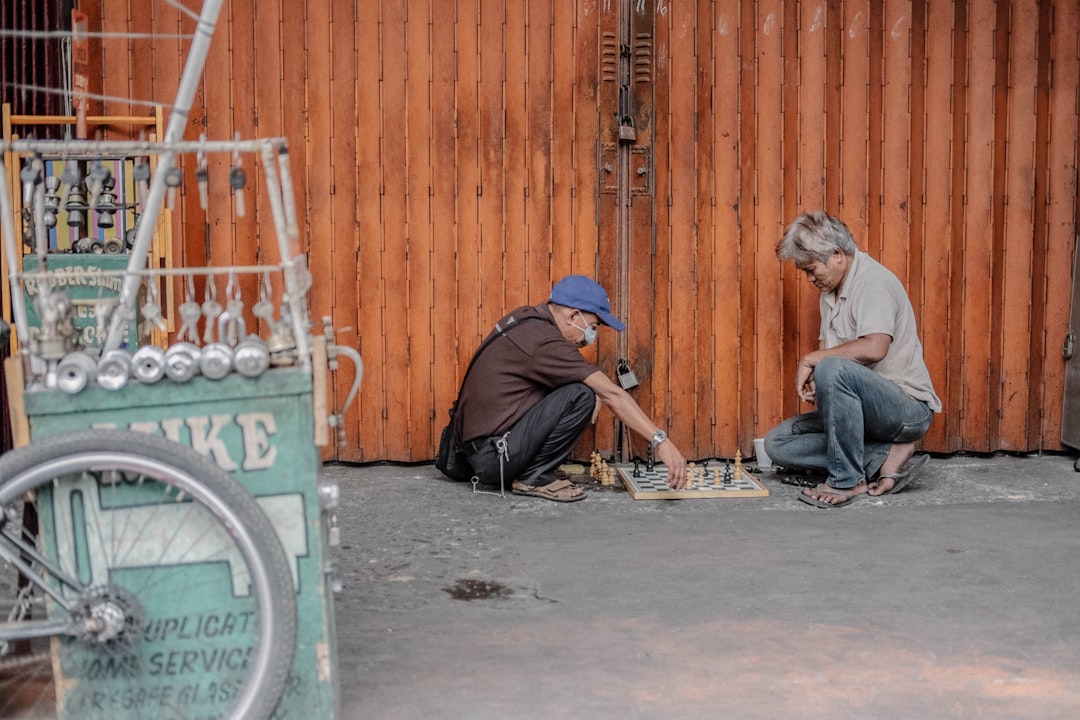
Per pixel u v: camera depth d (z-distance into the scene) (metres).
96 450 2.13
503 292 5.06
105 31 4.78
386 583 3.48
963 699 2.61
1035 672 2.77
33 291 4.03
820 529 4.11
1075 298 5.26
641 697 2.62
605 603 3.28
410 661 2.84
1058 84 5.23
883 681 2.71
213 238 4.92
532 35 4.98
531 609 3.23
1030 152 5.24
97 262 4.05
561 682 2.71
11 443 4.47
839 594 3.36
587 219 5.06
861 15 5.12
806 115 5.14
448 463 4.77
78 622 2.20
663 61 5.03
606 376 4.70
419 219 5.01
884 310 4.53
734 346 5.18
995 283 5.28
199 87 4.87
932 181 5.21
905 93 5.16
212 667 2.30
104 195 4.15
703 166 5.09
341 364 5.04
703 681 2.71
